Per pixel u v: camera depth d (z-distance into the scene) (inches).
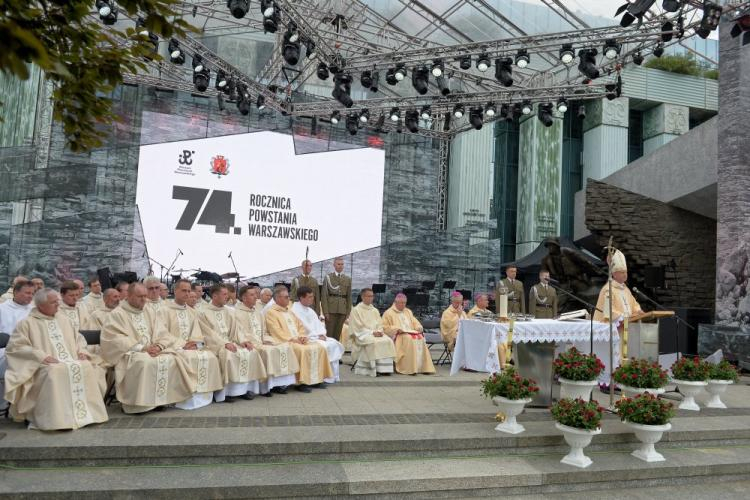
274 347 273.0
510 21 681.6
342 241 741.3
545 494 182.5
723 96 455.2
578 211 808.9
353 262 745.0
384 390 292.8
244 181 692.7
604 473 188.9
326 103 638.5
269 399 261.0
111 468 171.3
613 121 963.3
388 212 783.1
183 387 232.7
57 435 185.5
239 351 256.8
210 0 581.9
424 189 804.0
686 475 197.2
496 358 273.1
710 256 611.5
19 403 192.5
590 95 542.0
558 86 542.0
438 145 815.1
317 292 434.6
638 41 449.1
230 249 677.9
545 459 198.8
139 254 637.9
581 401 195.9
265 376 263.0
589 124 996.6
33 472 166.4
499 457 198.5
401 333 356.5
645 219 608.7
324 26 597.6
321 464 182.4
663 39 439.2
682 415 256.8
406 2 645.9
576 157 1012.5
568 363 228.4
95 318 267.9
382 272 756.0
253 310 285.0
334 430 201.2
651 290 596.4
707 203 577.3
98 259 619.8
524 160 986.7
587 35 453.1
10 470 167.0
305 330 308.5
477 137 871.7
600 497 181.3
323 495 165.8
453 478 175.6
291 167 719.7
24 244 588.4
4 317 258.2
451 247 762.2
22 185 570.6
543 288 390.0
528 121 979.9
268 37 783.7
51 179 581.0
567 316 283.3
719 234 455.5
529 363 257.4
